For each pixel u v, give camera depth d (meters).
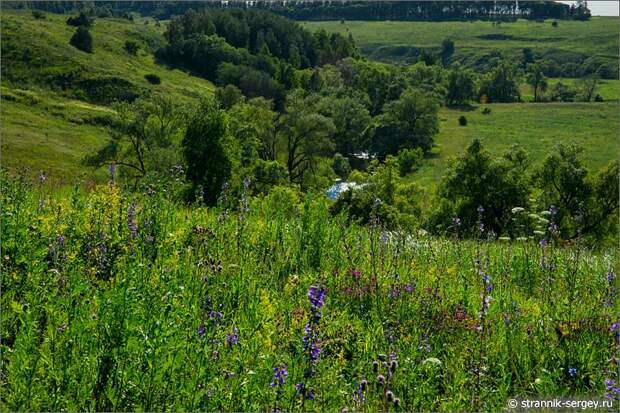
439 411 5.52
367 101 127.81
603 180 39.31
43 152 72.75
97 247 7.76
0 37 122.06
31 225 8.02
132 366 5.06
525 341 6.95
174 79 135.75
